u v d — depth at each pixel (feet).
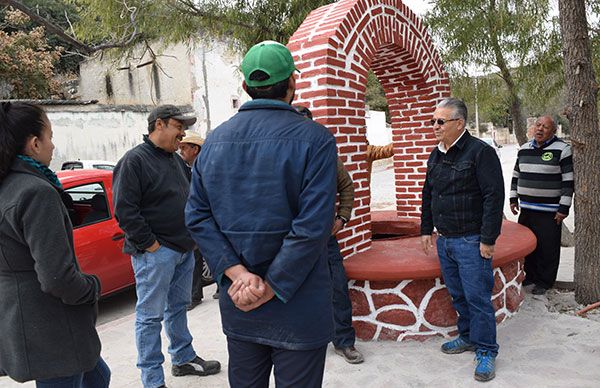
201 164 6.18
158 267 9.54
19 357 6.23
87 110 47.75
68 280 6.12
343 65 12.03
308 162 5.70
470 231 10.03
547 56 19.56
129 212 9.09
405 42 14.64
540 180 14.44
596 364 10.23
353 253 12.62
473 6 20.16
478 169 9.66
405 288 11.78
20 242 6.10
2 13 52.54
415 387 9.78
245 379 6.32
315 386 6.13
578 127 13.07
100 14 19.31
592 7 19.10
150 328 9.63
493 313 10.11
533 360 10.56
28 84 52.26
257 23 21.63
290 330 5.85
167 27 20.57
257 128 5.92
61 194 7.00
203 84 60.59
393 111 17.25
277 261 5.54
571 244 22.90
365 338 12.07
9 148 6.13
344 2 13.01
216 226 6.08
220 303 6.31
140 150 9.59
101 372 7.67
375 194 50.14
